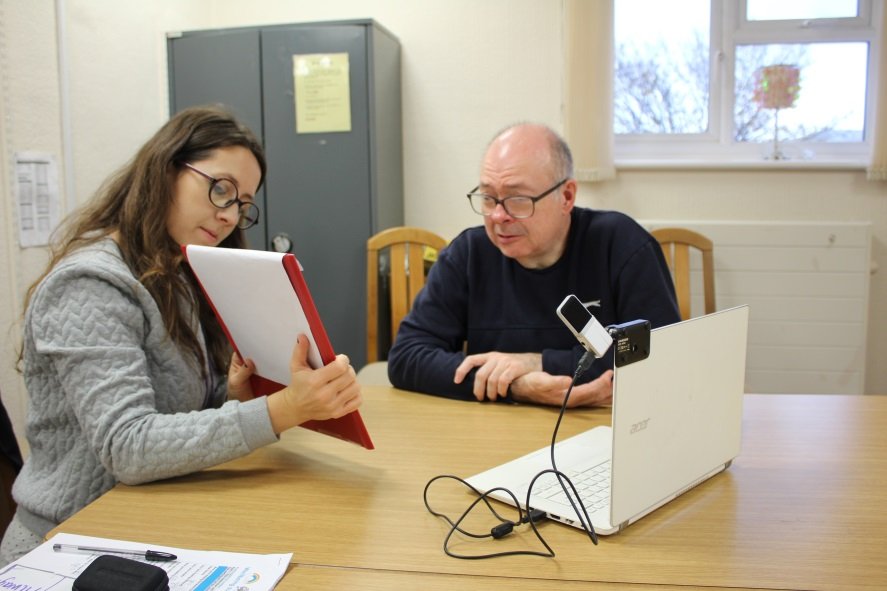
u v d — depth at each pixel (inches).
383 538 34.6
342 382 40.7
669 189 116.7
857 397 57.9
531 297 65.3
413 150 121.9
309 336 39.9
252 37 106.4
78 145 92.3
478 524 36.0
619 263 63.3
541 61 117.0
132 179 48.8
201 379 50.3
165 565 31.7
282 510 37.9
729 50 117.0
